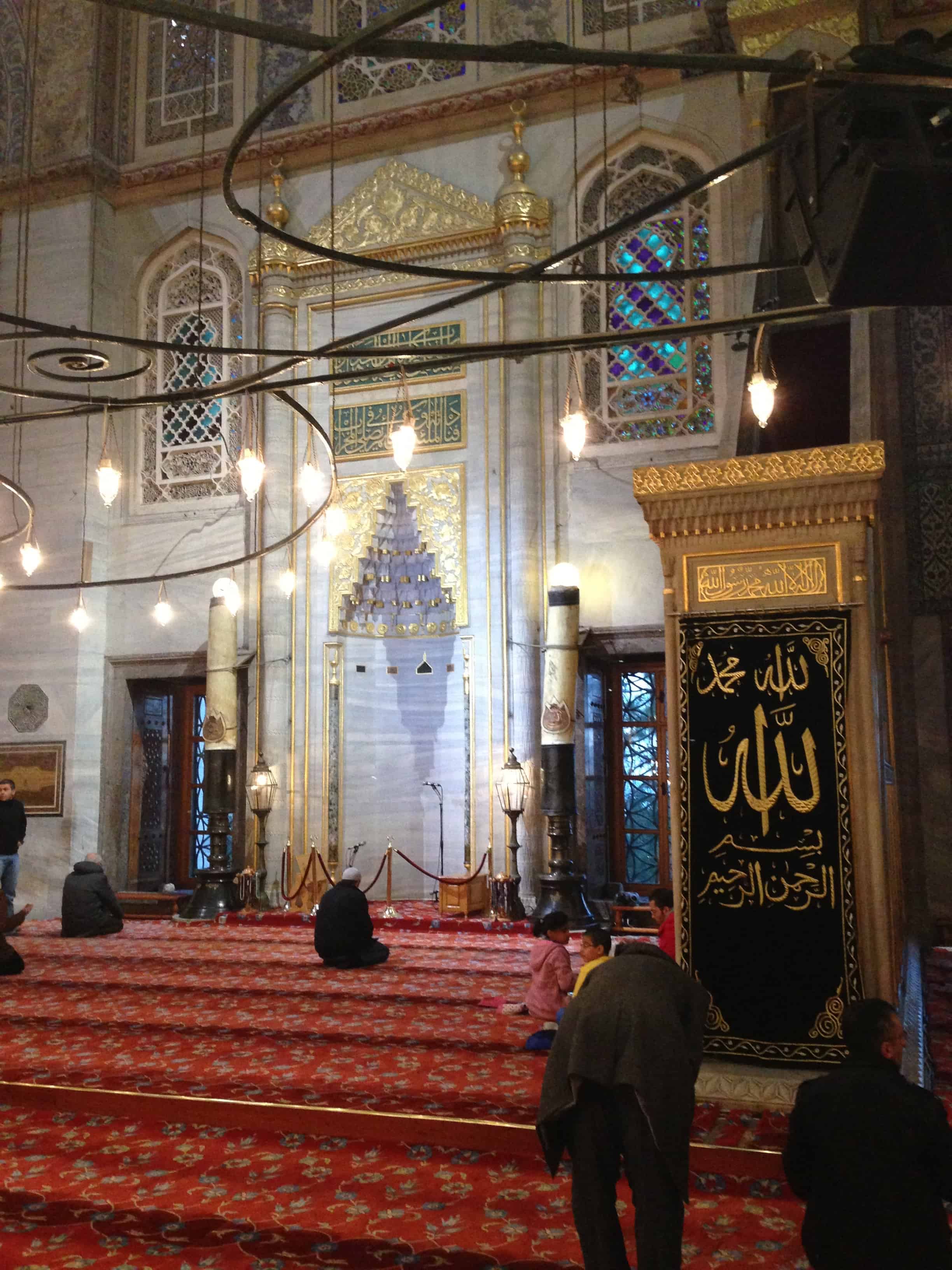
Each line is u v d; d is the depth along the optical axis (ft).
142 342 16.02
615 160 36.47
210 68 41.55
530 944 28.40
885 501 31.32
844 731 14.85
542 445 35.83
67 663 38.81
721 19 31.99
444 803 37.86
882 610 21.39
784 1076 14.12
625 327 35.88
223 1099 15.26
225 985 22.94
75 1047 18.45
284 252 38.88
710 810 15.33
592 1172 9.19
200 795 41.19
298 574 37.76
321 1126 14.65
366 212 38.63
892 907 20.75
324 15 40.50
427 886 37.70
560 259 13.41
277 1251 11.51
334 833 36.81
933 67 9.73
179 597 39.24
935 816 30.58
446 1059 17.07
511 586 35.01
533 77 36.76
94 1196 12.59
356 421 38.06
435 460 36.96
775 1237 11.10
